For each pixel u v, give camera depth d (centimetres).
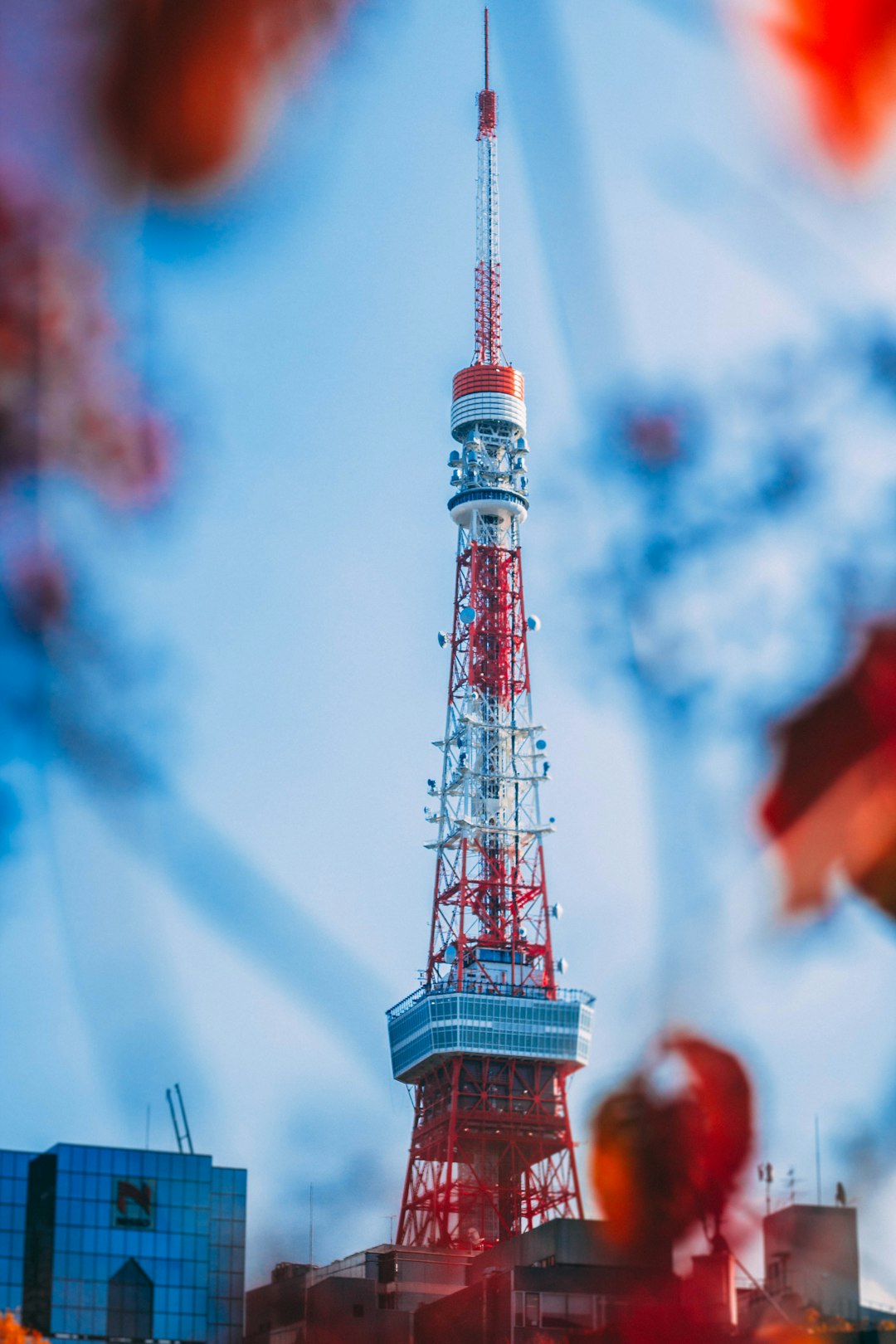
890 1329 13888
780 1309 14338
